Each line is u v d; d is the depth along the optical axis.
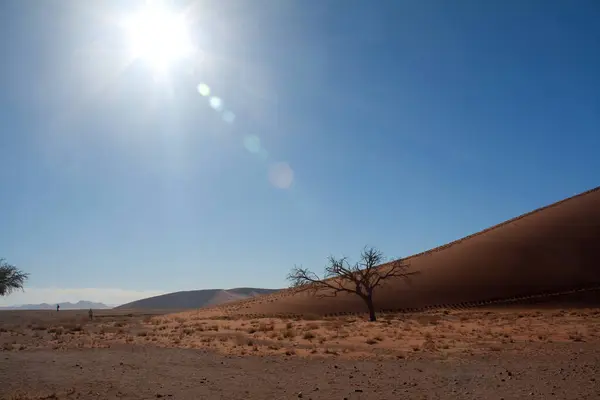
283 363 18.31
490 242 76.69
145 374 15.91
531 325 33.53
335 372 16.09
